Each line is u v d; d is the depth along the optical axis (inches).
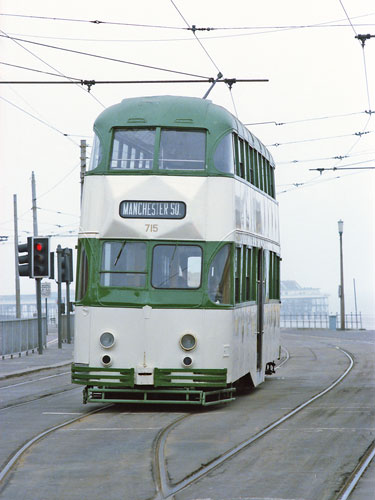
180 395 725.3
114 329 669.9
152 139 685.9
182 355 666.8
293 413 642.8
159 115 690.8
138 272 673.6
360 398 745.6
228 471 426.0
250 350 772.0
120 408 706.8
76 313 680.4
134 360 667.4
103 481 406.6
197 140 687.7
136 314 668.7
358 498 365.7
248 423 595.8
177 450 490.0
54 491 386.0
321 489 382.0
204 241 675.4
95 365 671.1
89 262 677.9
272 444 502.0
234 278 685.9
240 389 844.0
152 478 412.5
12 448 504.4
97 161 688.4
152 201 677.3
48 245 1385.3
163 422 615.5
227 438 530.0
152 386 677.3
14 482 406.0
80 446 507.8
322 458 455.2
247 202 761.0
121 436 547.8
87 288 676.7
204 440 524.7
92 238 680.4
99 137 693.3
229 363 679.7
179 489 387.5
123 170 681.6
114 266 676.1
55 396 816.3
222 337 673.0
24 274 1381.6
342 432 542.6
